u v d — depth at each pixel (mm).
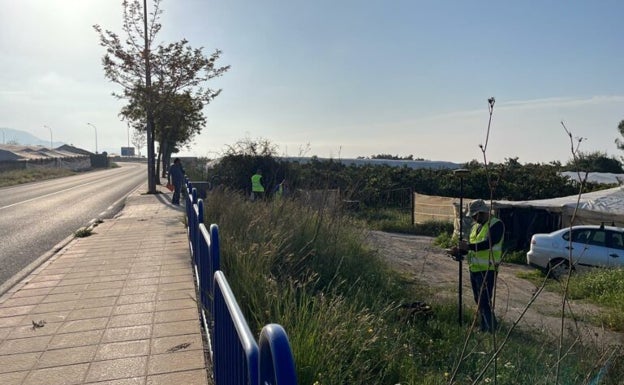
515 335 6660
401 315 6445
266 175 23281
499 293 10984
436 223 22922
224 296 2584
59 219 16469
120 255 9336
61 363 4434
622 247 13039
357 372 4164
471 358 4965
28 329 5332
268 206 9422
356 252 8461
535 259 13984
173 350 4668
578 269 13336
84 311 5922
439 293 9289
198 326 5297
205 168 33375
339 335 4273
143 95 25375
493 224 6930
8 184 36531
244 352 2023
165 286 6996
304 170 25156
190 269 8008
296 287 6020
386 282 8164
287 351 1604
